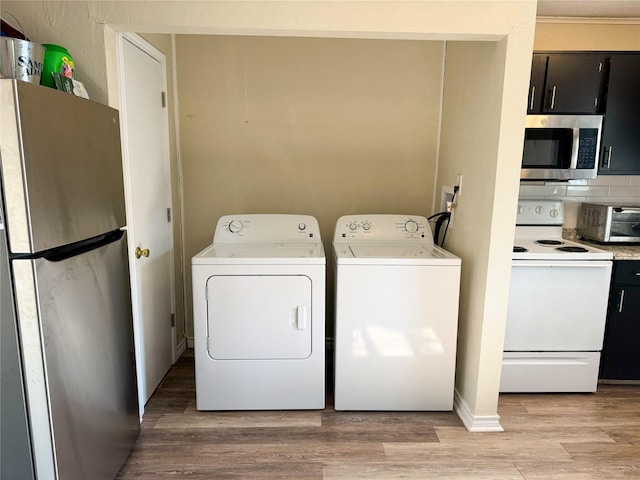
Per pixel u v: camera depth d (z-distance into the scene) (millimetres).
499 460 1849
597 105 2490
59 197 1274
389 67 2721
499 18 1736
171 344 2697
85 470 1434
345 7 1695
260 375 2166
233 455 1863
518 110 1807
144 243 2207
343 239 2580
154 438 1972
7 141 1099
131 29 1710
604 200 2898
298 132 2777
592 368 2400
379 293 2105
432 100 2758
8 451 1251
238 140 2768
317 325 2141
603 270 2305
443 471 1777
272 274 2084
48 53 1479
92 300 1470
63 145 1295
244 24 1685
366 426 2090
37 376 1213
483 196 1983
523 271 2299
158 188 2412
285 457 1854
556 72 2434
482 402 2051
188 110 2717
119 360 1693
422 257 2105
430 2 1711
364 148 2812
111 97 1721
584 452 1912
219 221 2557
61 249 1336
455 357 2184
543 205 2809
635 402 2354
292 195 2852
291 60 2693
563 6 2451
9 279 1166
